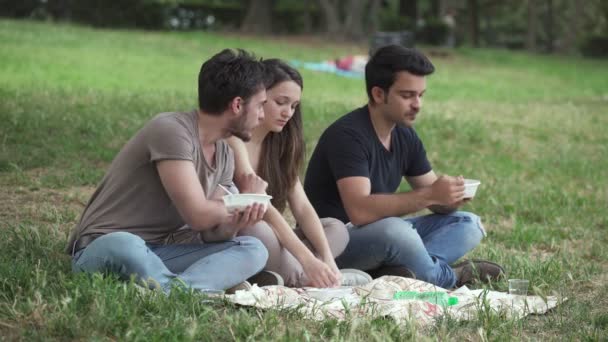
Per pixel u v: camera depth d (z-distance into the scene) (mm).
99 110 13305
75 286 5023
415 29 46094
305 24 44562
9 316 4703
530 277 6570
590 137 15797
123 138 11578
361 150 6262
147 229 5484
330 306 5285
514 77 30844
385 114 6309
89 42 27938
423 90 6227
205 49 30406
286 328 4645
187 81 21375
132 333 4469
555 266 6848
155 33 35156
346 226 6367
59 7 37812
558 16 68500
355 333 4805
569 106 20828
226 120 5379
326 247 5961
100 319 4625
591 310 5844
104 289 4895
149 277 5055
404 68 6148
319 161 6484
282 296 5336
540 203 10008
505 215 9523
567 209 9781
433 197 6012
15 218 7574
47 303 4898
